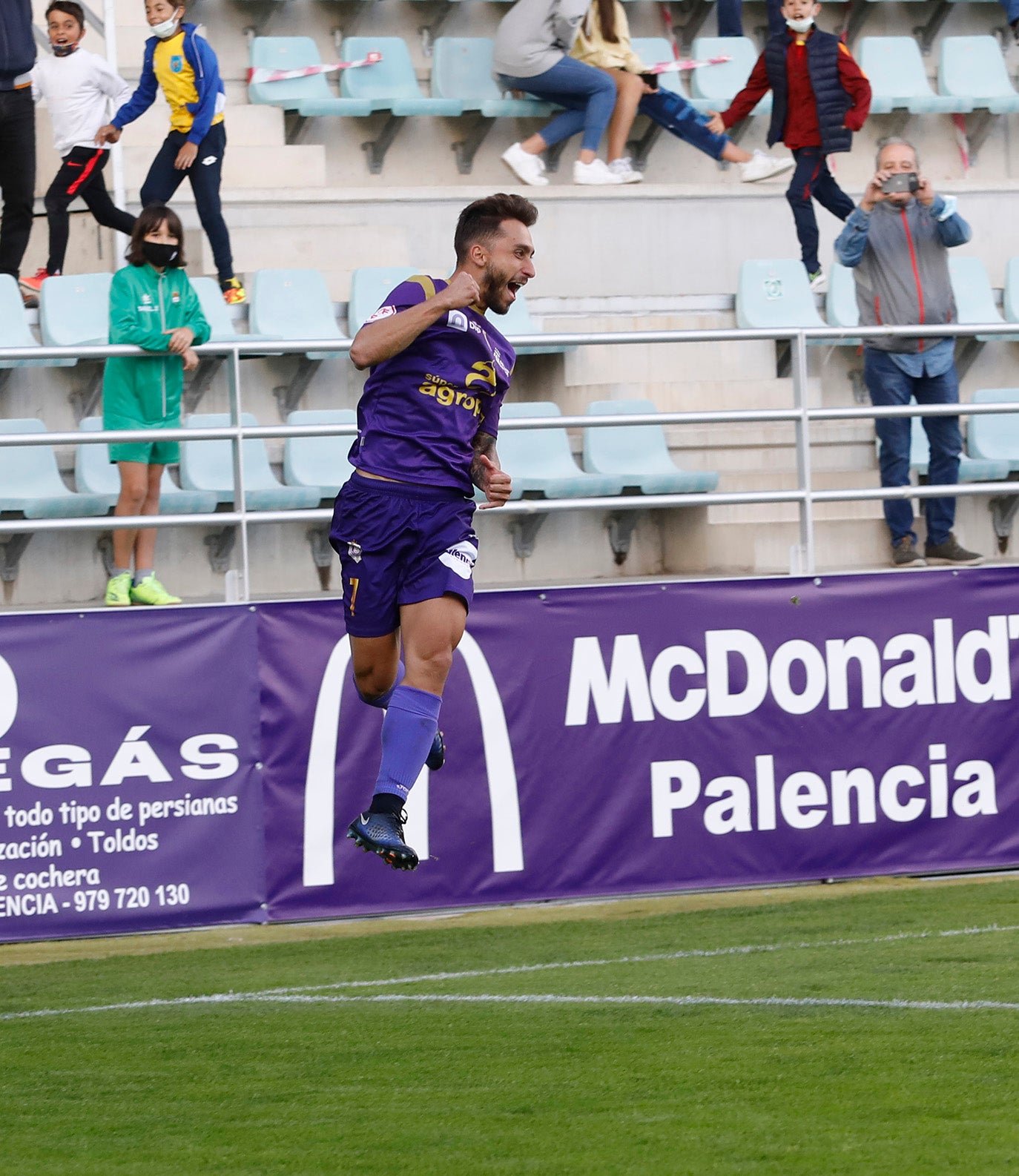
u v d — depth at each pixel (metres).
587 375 35.78
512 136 45.50
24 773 23.75
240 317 35.81
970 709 27.47
